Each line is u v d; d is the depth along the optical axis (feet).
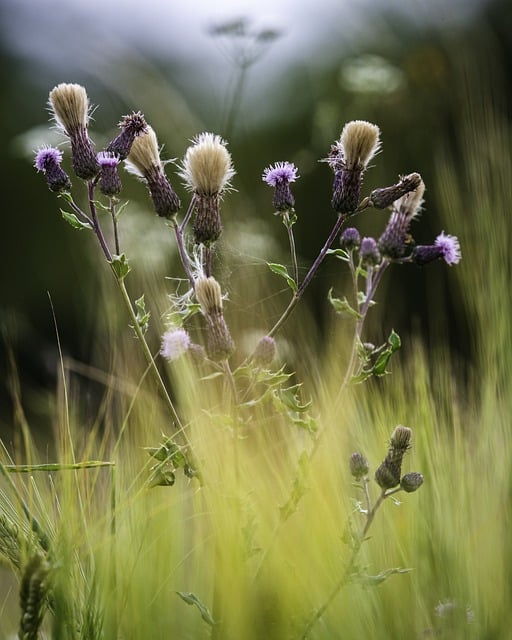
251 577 3.20
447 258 3.17
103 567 3.13
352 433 3.49
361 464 3.14
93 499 3.25
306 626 3.14
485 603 3.24
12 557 3.15
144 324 3.14
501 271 3.63
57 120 3.15
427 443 3.41
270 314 3.97
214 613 3.15
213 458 3.18
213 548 3.23
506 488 3.39
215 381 3.34
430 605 3.26
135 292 3.98
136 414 3.34
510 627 3.21
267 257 4.13
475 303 3.75
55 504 3.21
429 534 3.31
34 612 3.04
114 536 3.13
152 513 3.19
